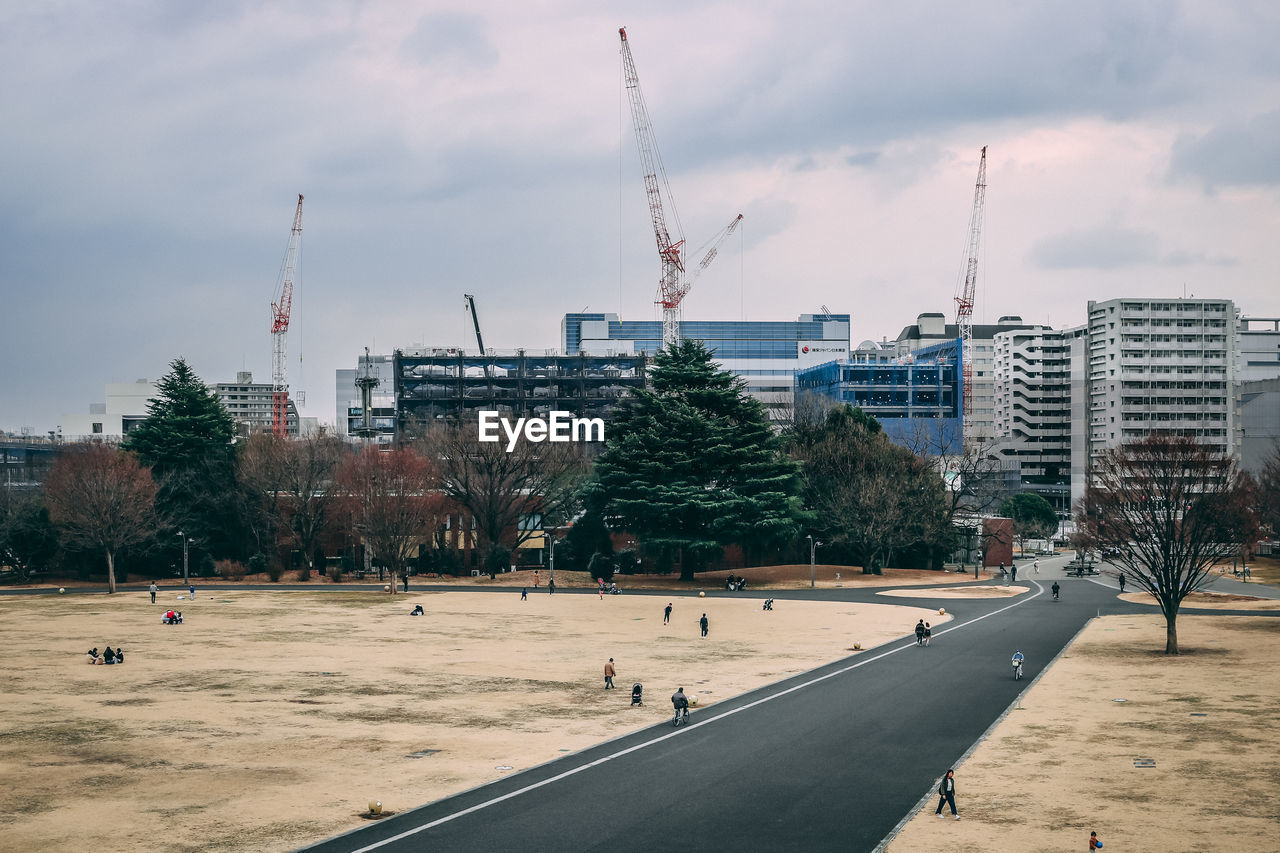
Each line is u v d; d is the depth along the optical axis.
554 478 141.38
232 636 86.38
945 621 95.69
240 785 42.97
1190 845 35.00
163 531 141.75
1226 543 86.44
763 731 52.03
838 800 40.66
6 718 55.03
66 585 135.25
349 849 35.53
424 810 39.69
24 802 40.66
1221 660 70.56
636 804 40.28
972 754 47.19
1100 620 94.81
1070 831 36.59
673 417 131.62
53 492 137.50
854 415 158.12
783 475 132.38
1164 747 47.59
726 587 126.38
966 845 35.44
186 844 36.00
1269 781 42.00
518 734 51.66
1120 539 85.94
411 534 130.50
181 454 148.00
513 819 38.56
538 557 152.75
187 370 155.12
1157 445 91.94
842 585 130.25
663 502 127.56
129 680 65.94
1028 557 196.88
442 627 92.38
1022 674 66.62
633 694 58.62
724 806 39.97
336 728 52.94
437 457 147.38
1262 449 186.50
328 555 150.88
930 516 145.00
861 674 67.81
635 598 117.25
